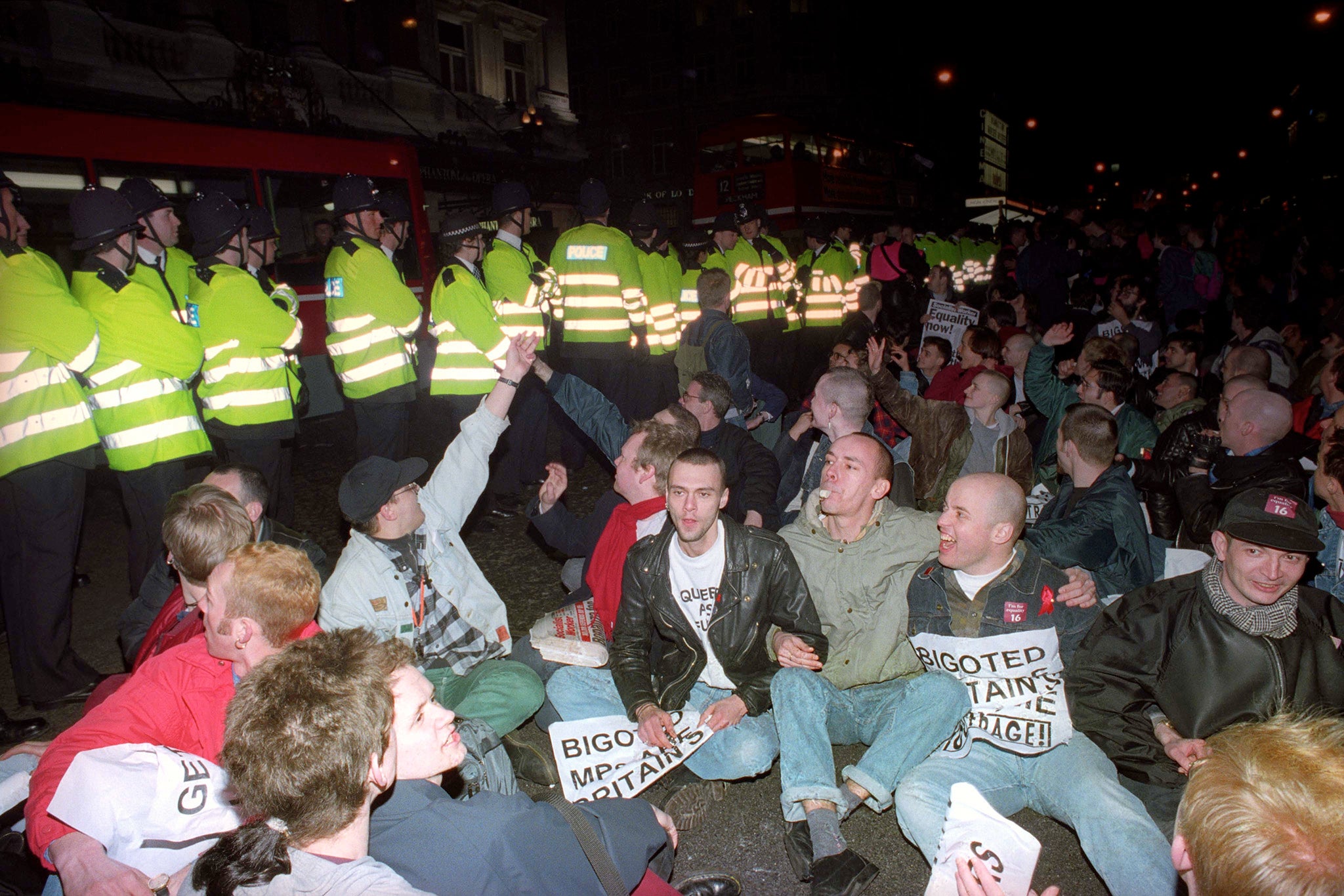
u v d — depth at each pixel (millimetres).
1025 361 5988
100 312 4121
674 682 3307
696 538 3064
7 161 7098
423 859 1794
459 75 23844
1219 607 2664
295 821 1513
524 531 6508
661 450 3533
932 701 2945
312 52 18453
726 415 4914
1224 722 2672
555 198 17625
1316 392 5148
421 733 1966
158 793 2119
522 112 24594
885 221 15672
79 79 13828
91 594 5629
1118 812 2658
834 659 3342
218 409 5141
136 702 2285
